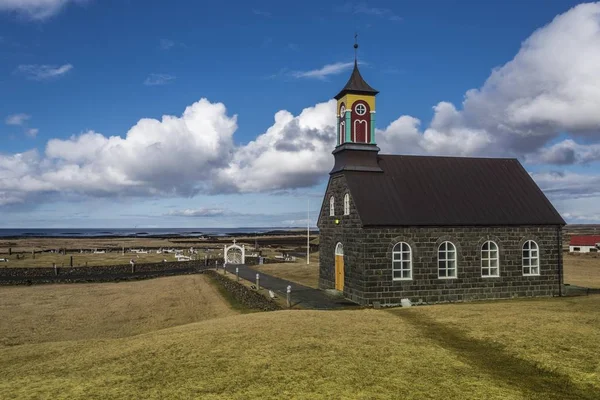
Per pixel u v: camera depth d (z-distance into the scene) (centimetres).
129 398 1537
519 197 4059
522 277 3847
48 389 1644
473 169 4250
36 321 3828
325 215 4409
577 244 11775
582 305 3119
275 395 1543
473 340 2192
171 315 3925
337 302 3691
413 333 2317
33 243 18438
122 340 2430
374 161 4038
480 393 1560
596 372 1730
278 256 9944
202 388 1605
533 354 1938
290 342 2131
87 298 4994
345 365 1819
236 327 2477
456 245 3712
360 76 4125
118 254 11438
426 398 1522
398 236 3600
